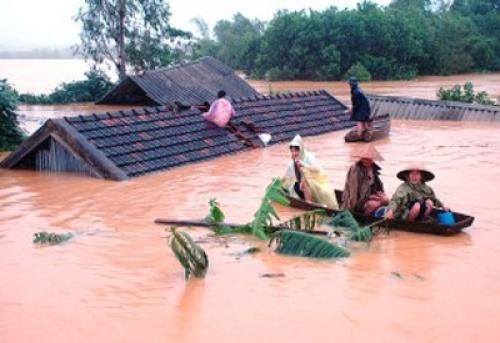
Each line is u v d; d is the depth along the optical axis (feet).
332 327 21.08
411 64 183.73
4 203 37.96
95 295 23.94
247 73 196.85
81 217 34.55
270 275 25.58
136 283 25.00
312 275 25.59
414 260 27.30
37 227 32.86
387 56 179.22
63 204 37.47
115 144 46.68
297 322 21.48
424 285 24.58
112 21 116.98
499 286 24.50
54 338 20.67
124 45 119.65
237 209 35.73
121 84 89.92
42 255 28.37
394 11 197.26
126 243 29.81
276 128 61.77
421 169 30.91
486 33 206.49
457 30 189.78
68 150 45.27
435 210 31.55
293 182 36.14
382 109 78.74
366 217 31.58
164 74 86.22
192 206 36.47
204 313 22.26
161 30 123.54
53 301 23.48
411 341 20.12
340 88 148.77
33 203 37.86
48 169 47.21
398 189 31.37
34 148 46.68
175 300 23.36
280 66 184.03
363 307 22.61
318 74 176.96
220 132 55.47
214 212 31.96
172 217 34.12
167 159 48.32
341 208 33.17
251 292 23.97
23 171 47.32
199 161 50.26
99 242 30.07
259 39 194.18
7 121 61.00
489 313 22.11
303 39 178.29
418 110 76.23
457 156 51.47
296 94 71.51
